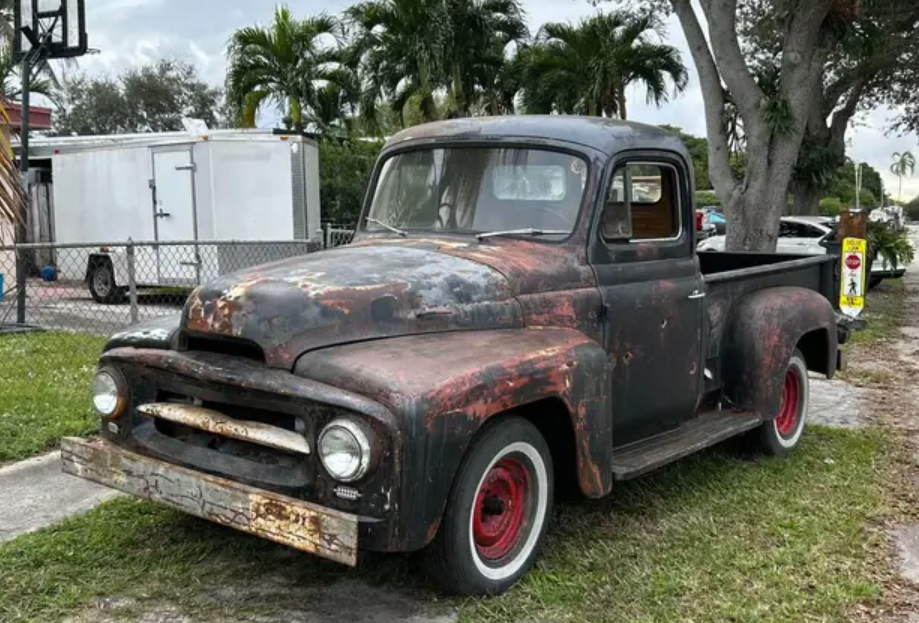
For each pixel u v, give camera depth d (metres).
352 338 3.54
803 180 19.88
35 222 16.52
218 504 3.43
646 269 4.70
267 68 21.33
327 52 21.80
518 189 4.56
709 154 13.25
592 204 4.40
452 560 3.51
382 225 4.89
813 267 6.60
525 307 4.05
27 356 8.67
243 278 3.73
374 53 21.38
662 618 3.60
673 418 5.00
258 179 13.29
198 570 3.92
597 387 3.99
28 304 13.41
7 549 4.05
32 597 3.64
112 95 36.28
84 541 4.17
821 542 4.44
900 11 17.56
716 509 4.89
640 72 22.42
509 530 3.86
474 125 4.80
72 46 10.77
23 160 10.88
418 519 3.24
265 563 4.01
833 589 3.90
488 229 4.55
